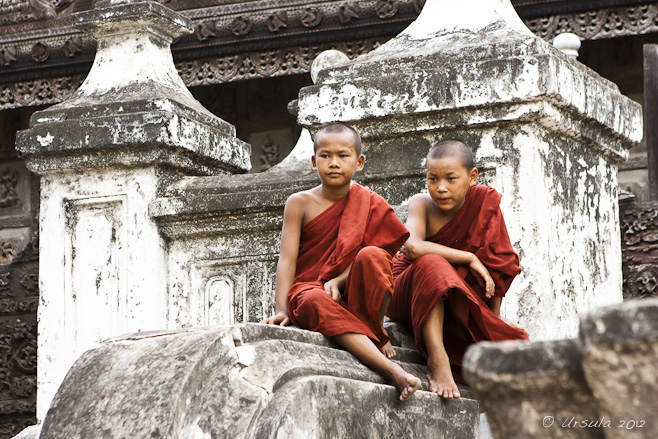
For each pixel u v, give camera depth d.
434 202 6.90
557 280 7.50
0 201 19.16
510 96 7.39
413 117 7.73
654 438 2.67
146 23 8.83
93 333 8.31
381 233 6.47
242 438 4.70
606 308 2.70
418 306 6.36
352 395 5.35
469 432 6.39
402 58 7.85
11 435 14.68
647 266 11.01
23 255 14.58
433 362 6.27
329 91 7.96
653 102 13.09
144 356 5.05
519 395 2.89
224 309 8.23
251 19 15.46
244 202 8.07
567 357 2.81
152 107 8.40
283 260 6.48
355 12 14.91
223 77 15.98
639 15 13.91
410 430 5.79
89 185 8.47
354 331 5.86
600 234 8.34
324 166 6.46
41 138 8.45
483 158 7.57
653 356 2.63
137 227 8.30
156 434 4.62
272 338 5.48
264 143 18.11
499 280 6.64
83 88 8.83
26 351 14.61
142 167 8.34
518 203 7.46
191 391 4.84
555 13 14.22
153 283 8.22
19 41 16.55
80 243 8.45
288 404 4.86
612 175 8.72
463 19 8.05
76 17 8.88
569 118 7.75
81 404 4.89
